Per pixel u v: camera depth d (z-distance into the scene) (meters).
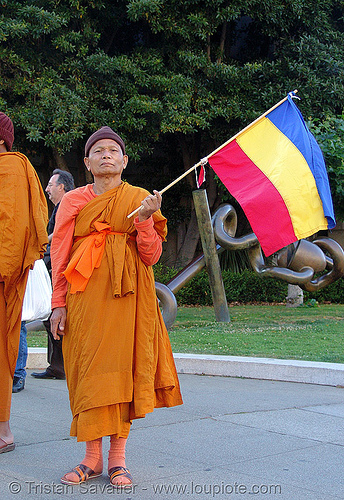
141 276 3.06
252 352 6.74
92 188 3.23
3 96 12.90
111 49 15.89
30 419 4.32
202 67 13.47
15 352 3.47
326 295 15.36
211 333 8.47
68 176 5.87
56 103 11.88
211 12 13.41
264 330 8.81
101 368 2.88
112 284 2.95
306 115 13.54
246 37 16.88
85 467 2.98
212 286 9.84
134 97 12.48
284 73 14.04
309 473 3.10
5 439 3.49
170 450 3.51
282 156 5.55
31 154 14.62
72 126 12.12
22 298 3.49
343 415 4.41
